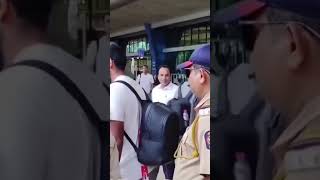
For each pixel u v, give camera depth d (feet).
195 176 7.32
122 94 8.48
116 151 8.05
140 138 8.76
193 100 9.82
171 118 8.92
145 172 8.79
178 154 7.68
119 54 8.66
